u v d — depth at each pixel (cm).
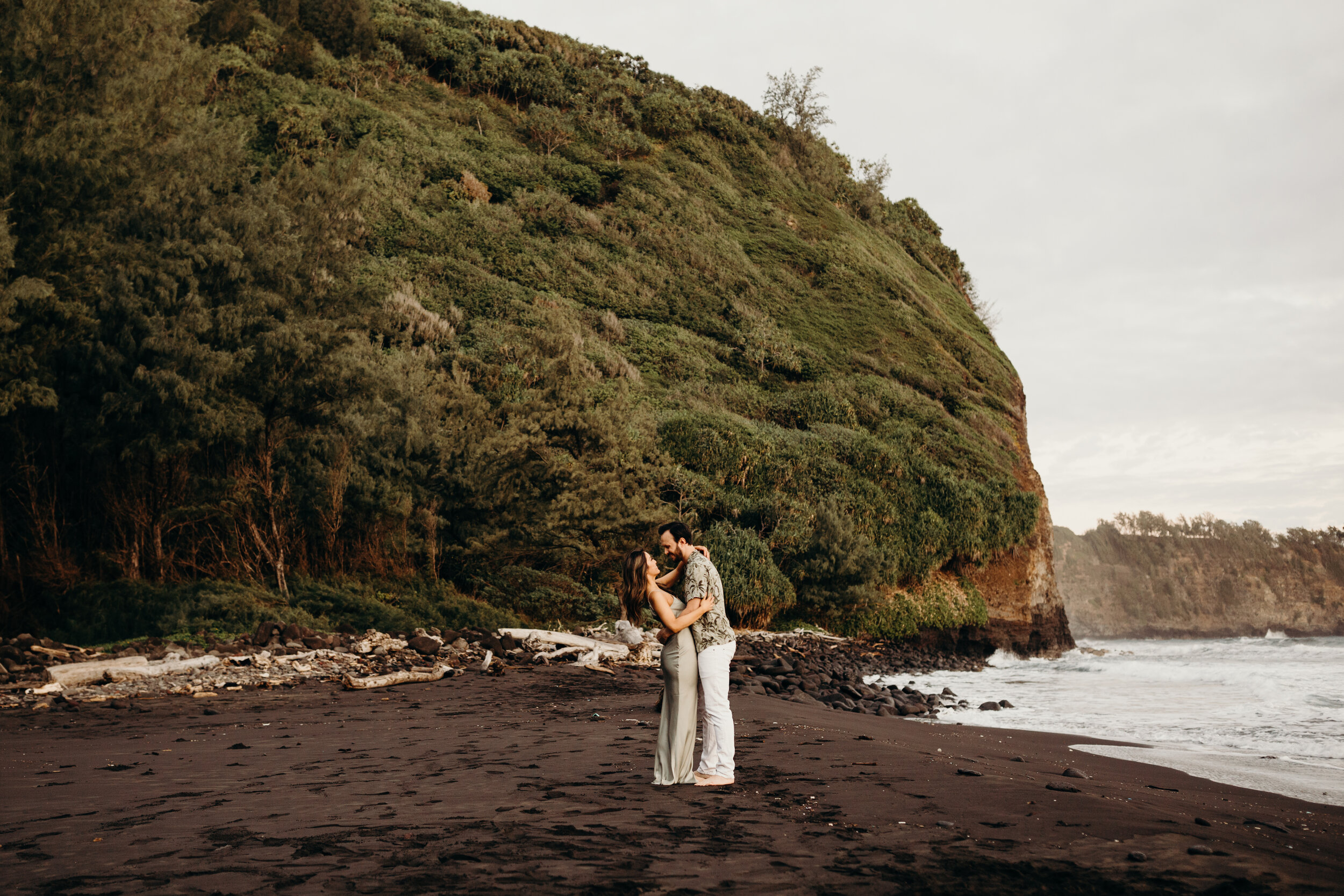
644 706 1023
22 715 932
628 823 427
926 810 468
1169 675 2244
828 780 564
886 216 6531
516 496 2231
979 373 4997
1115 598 18012
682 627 548
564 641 1706
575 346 3117
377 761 641
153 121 1972
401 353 2848
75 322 1630
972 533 3441
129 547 1761
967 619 3353
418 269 3859
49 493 1725
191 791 520
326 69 4897
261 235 1914
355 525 2070
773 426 3616
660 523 2452
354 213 2244
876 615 3095
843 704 1424
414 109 5103
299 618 1656
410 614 1839
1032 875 340
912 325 5003
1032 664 3212
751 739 773
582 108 5662
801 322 4741
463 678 1329
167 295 1706
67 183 1666
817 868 346
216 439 1802
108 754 682
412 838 393
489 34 5941
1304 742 1062
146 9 1978
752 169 5941
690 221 5131
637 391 3578
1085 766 810
